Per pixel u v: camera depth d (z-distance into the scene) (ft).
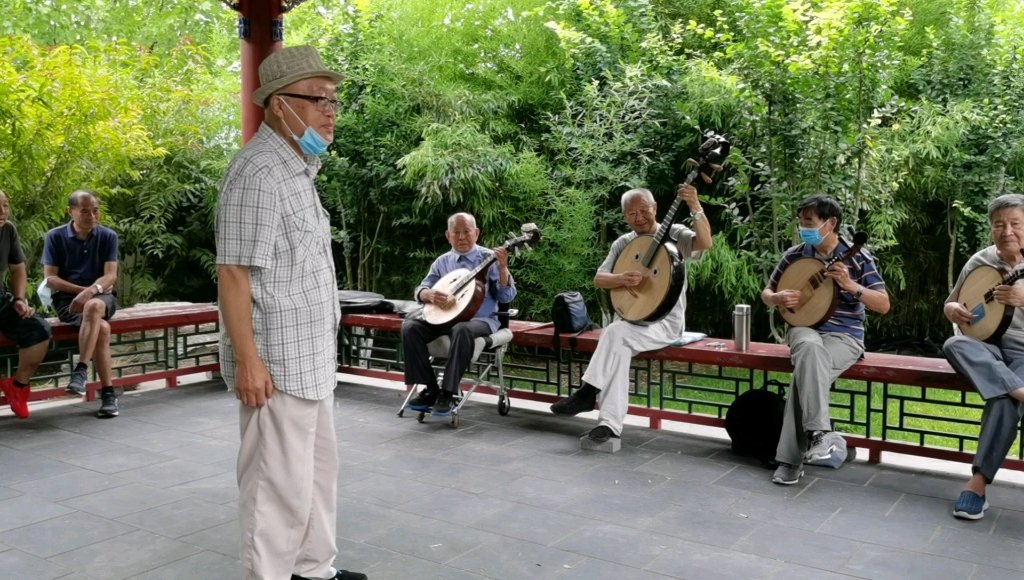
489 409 17.62
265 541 8.00
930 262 24.94
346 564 9.75
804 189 19.75
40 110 19.43
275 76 7.86
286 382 7.87
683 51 24.41
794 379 12.82
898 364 13.26
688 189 14.20
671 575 9.43
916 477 13.07
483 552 10.10
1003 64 22.36
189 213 26.84
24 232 20.40
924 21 23.59
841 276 12.82
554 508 11.65
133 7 32.65
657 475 13.17
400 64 23.38
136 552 10.12
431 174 21.57
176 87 25.50
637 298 14.67
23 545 10.31
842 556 9.98
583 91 23.15
